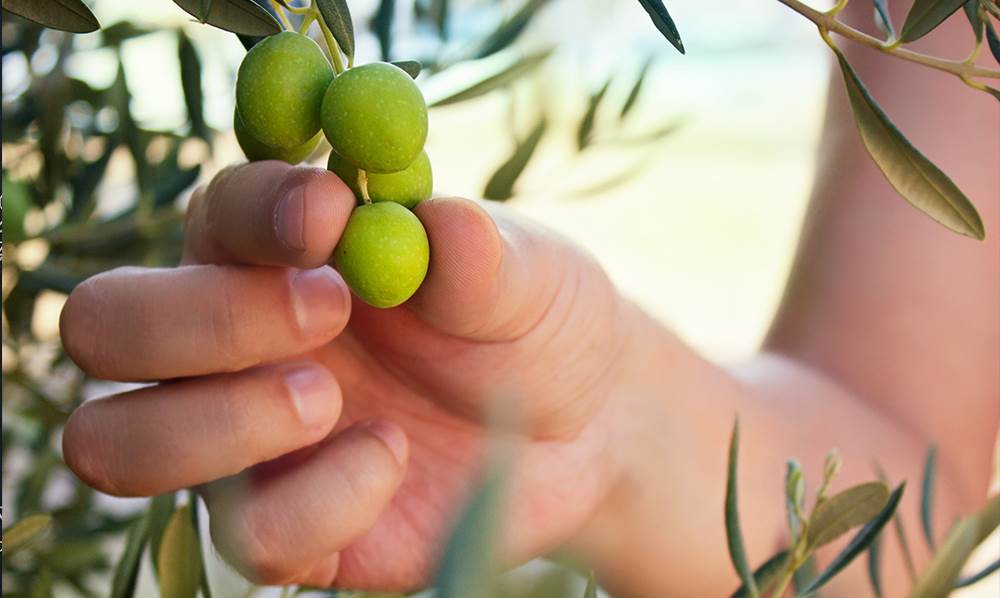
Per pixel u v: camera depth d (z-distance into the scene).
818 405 0.74
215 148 0.77
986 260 0.81
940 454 0.76
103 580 0.76
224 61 0.78
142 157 0.72
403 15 0.61
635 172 0.77
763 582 0.43
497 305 0.44
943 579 0.37
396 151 0.35
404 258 0.37
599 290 0.51
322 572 0.54
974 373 0.79
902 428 0.77
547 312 0.48
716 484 0.63
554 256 0.48
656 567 0.61
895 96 0.84
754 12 3.11
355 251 0.36
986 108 0.82
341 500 0.48
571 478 0.56
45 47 0.70
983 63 0.81
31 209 0.72
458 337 0.49
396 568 0.54
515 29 0.54
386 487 0.49
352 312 0.50
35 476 0.76
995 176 0.81
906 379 0.78
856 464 0.69
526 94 0.72
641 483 0.60
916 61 0.35
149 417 0.45
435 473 0.54
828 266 0.86
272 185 0.41
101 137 0.75
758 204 3.21
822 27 0.35
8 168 0.71
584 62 0.76
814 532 0.40
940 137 0.82
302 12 0.36
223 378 0.46
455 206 0.39
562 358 0.50
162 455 0.45
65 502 0.81
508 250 0.43
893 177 0.36
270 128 0.36
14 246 0.68
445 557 0.18
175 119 0.79
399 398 0.53
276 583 0.48
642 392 0.60
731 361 0.80
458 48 0.54
